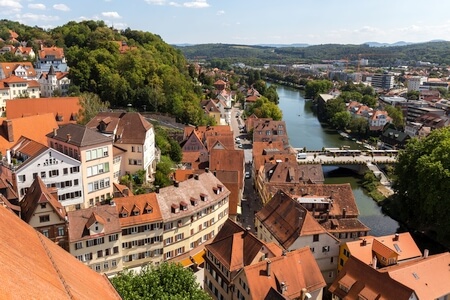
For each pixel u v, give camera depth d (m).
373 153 165.62
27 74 179.88
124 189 86.12
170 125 162.38
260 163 125.81
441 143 102.75
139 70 170.62
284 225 76.75
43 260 25.56
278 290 57.38
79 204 84.19
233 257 62.88
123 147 97.69
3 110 154.25
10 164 82.00
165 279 51.88
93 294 28.23
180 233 79.00
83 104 123.00
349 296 60.94
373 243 71.94
